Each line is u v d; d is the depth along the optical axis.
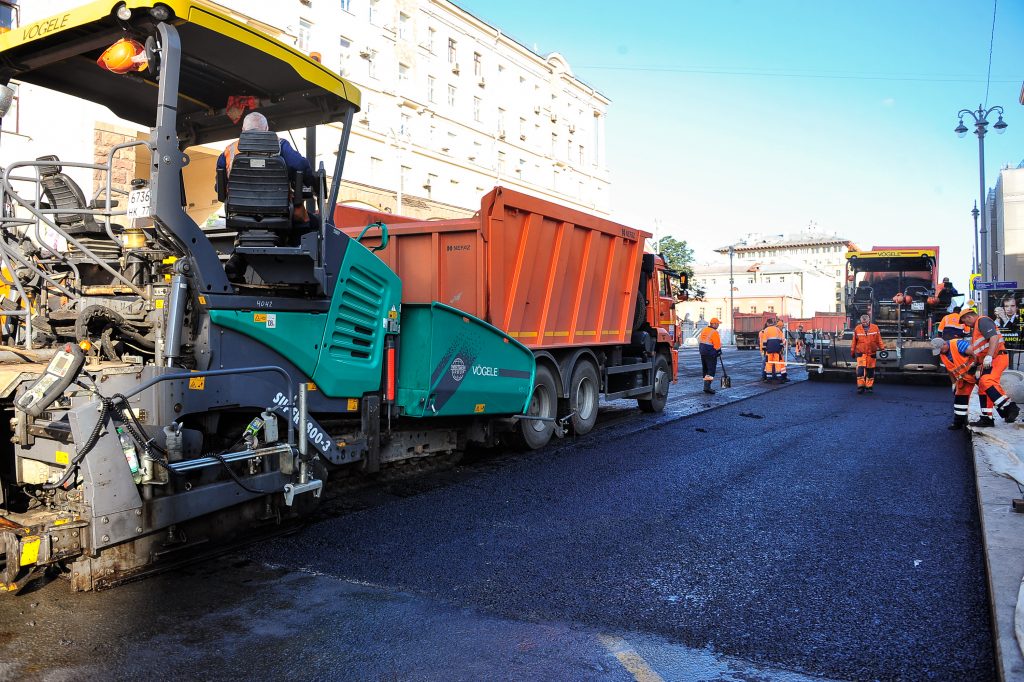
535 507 6.14
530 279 8.61
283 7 32.25
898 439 9.57
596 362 10.17
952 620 3.87
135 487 4.20
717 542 5.21
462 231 7.93
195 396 4.72
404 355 6.90
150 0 4.33
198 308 4.81
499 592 4.26
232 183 4.97
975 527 5.57
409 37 41.34
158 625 3.76
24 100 12.37
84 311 4.91
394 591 4.26
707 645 3.60
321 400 5.81
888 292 20.98
